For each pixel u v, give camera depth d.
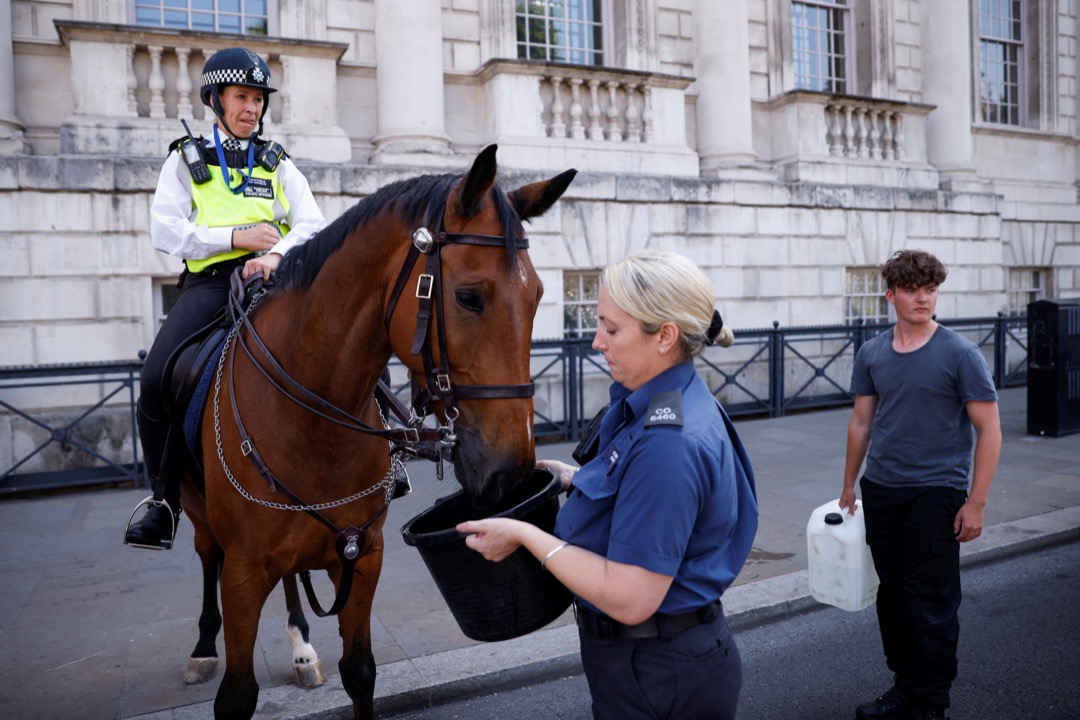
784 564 5.25
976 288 13.60
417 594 4.92
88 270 7.97
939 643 3.15
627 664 1.88
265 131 8.95
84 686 3.75
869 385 3.54
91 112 8.24
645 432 1.82
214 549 3.66
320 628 4.43
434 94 9.77
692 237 10.97
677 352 1.94
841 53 13.97
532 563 2.09
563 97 10.71
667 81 11.00
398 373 9.18
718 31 11.69
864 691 3.74
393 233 2.35
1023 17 15.97
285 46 9.04
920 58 14.09
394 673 3.82
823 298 12.03
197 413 2.88
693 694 1.87
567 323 10.55
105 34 8.21
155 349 3.14
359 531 2.66
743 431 10.05
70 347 7.95
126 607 4.75
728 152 11.69
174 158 3.18
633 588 1.75
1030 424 9.38
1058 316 9.11
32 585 5.12
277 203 3.33
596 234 10.30
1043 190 15.70
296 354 2.59
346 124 9.91
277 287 2.75
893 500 3.30
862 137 12.93
